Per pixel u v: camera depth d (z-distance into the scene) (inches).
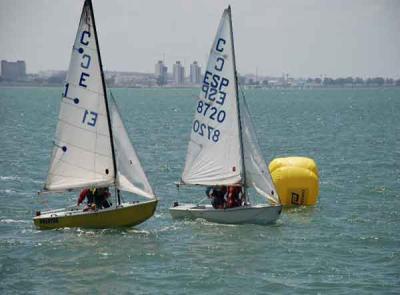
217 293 2096.5
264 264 2348.7
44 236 2640.3
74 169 2810.0
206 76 2965.1
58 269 2297.0
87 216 2723.9
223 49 2938.0
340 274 2253.9
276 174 3208.7
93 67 2765.7
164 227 2783.0
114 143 2773.1
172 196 3454.7
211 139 2962.6
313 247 2534.5
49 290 2119.8
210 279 2201.0
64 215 2723.9
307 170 3213.6
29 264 2338.8
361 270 2292.1
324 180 3902.6
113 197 3398.1
